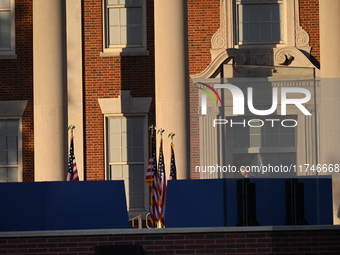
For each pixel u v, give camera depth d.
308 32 49.88
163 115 43.06
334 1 43.88
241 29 50.06
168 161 42.84
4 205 30.33
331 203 31.27
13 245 28.70
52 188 30.53
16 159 50.34
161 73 43.34
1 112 49.97
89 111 50.06
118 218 30.34
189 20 49.72
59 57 43.28
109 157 50.28
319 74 49.06
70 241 28.75
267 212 30.53
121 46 50.53
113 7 50.69
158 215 39.41
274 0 50.06
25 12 50.59
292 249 28.95
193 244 28.75
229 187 30.59
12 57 50.25
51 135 42.91
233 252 28.81
